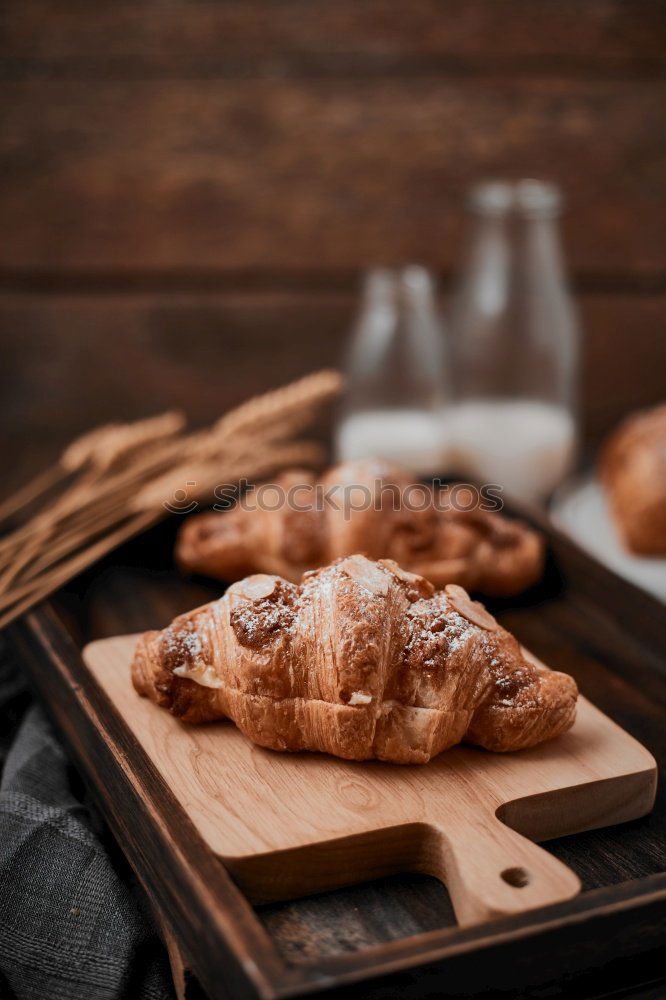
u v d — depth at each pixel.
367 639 0.63
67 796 0.68
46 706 0.72
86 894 0.64
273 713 0.64
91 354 1.14
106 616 0.78
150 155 1.09
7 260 1.11
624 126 1.11
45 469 1.03
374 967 0.53
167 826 0.61
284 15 1.08
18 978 0.63
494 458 0.98
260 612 0.65
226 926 0.55
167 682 0.66
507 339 0.98
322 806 0.63
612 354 1.16
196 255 1.12
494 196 0.98
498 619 0.78
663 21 1.09
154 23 1.07
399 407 0.97
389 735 0.64
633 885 0.59
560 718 0.65
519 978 0.56
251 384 1.15
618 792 0.65
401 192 1.12
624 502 0.90
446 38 1.09
